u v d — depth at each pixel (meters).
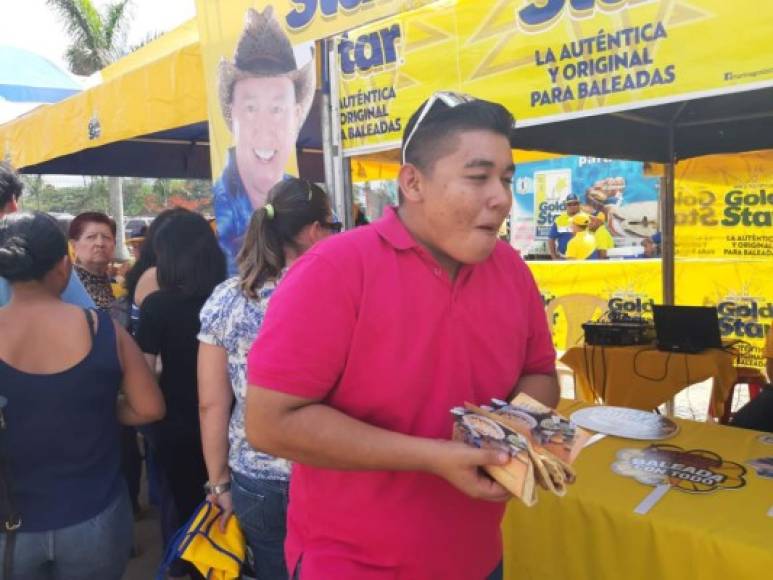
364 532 1.19
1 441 1.61
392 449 1.03
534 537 1.80
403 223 1.19
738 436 2.09
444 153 1.04
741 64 1.80
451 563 1.24
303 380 1.06
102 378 1.74
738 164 6.02
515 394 1.34
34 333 1.67
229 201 3.23
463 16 2.39
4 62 6.07
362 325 1.09
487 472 1.02
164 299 2.44
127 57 4.86
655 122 4.46
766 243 6.05
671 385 3.87
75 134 4.21
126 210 30.25
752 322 6.15
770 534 1.46
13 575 1.66
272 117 2.98
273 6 2.90
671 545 1.53
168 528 2.75
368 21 2.54
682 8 1.89
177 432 2.47
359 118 2.79
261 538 1.85
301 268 1.12
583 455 1.96
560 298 6.14
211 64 3.22
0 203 2.38
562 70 2.16
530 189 9.17
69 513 1.69
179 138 6.36
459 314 1.17
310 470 1.23
